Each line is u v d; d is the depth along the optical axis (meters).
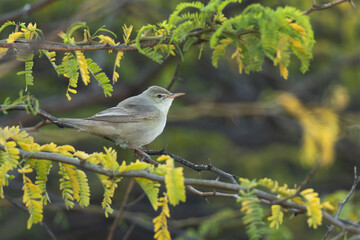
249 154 17.88
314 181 17.77
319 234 15.03
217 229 12.77
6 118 14.45
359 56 17.17
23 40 6.46
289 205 5.22
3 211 15.02
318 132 13.21
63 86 16.17
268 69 18.45
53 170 14.84
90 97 15.20
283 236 11.11
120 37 14.68
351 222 5.94
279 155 17.89
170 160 5.30
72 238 16.16
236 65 14.30
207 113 15.30
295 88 17.80
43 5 9.16
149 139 9.59
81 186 5.70
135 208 16.45
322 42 17.27
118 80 16.02
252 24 5.43
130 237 16.50
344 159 18.11
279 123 17.98
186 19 6.16
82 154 5.72
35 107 5.23
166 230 5.47
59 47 6.25
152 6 14.89
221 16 5.89
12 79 14.73
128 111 9.34
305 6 14.55
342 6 14.96
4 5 13.98
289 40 5.62
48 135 12.79
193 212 17.30
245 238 16.20
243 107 15.37
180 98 17.20
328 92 16.80
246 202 5.05
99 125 8.80
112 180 5.59
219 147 17.69
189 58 15.53
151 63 16.06
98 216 16.02
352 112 17.97
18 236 15.05
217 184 5.22
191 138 17.42
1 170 5.48
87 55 13.12
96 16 12.05
